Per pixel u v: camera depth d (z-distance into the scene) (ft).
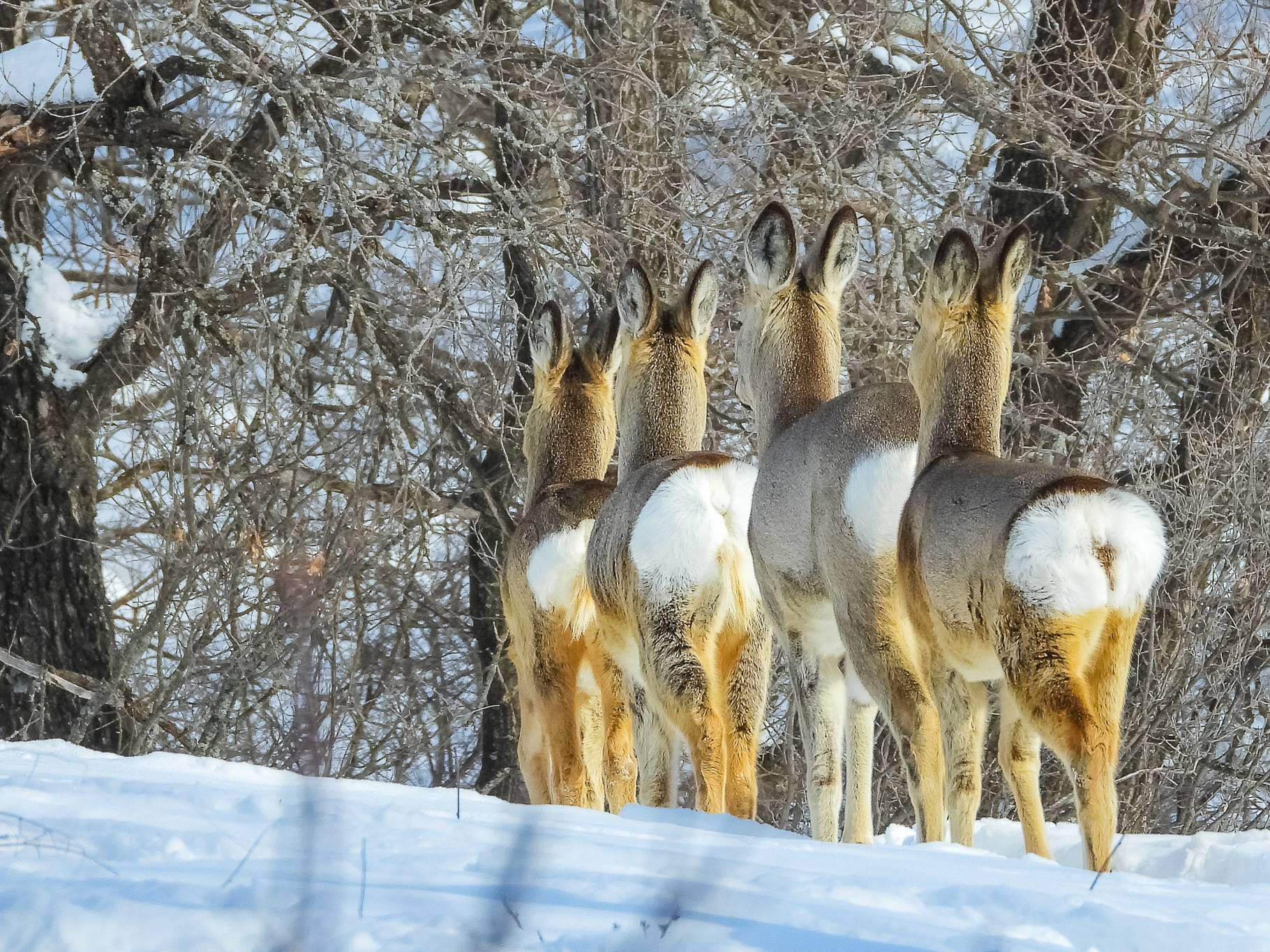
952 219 106.83
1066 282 109.50
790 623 56.54
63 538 113.60
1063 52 113.91
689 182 104.47
